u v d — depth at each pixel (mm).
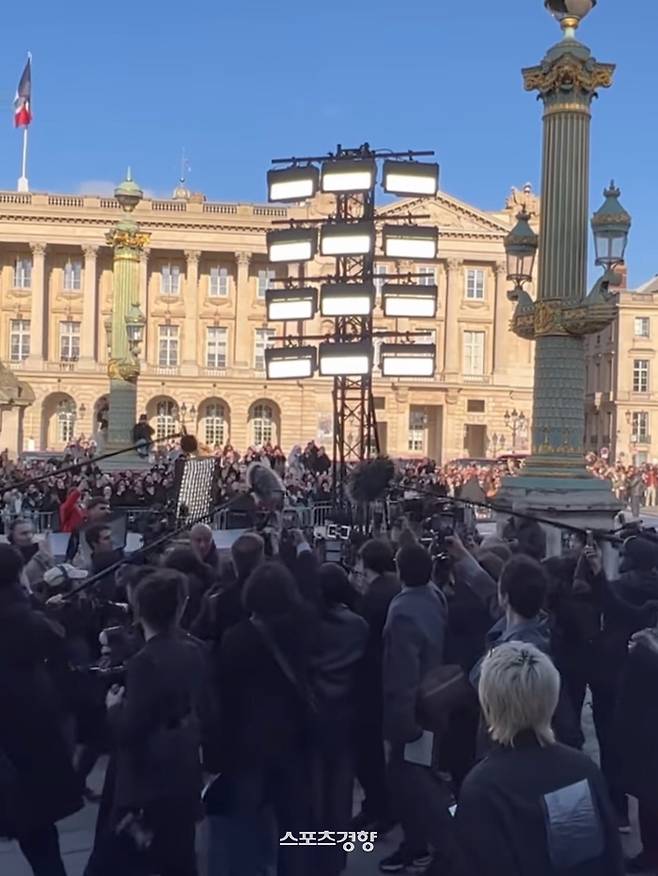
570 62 16297
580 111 16531
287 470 35594
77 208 83250
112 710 5730
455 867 3680
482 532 23250
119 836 5539
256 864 5871
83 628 7492
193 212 84438
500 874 3508
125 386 34156
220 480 25359
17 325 85625
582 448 16859
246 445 86188
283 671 5770
